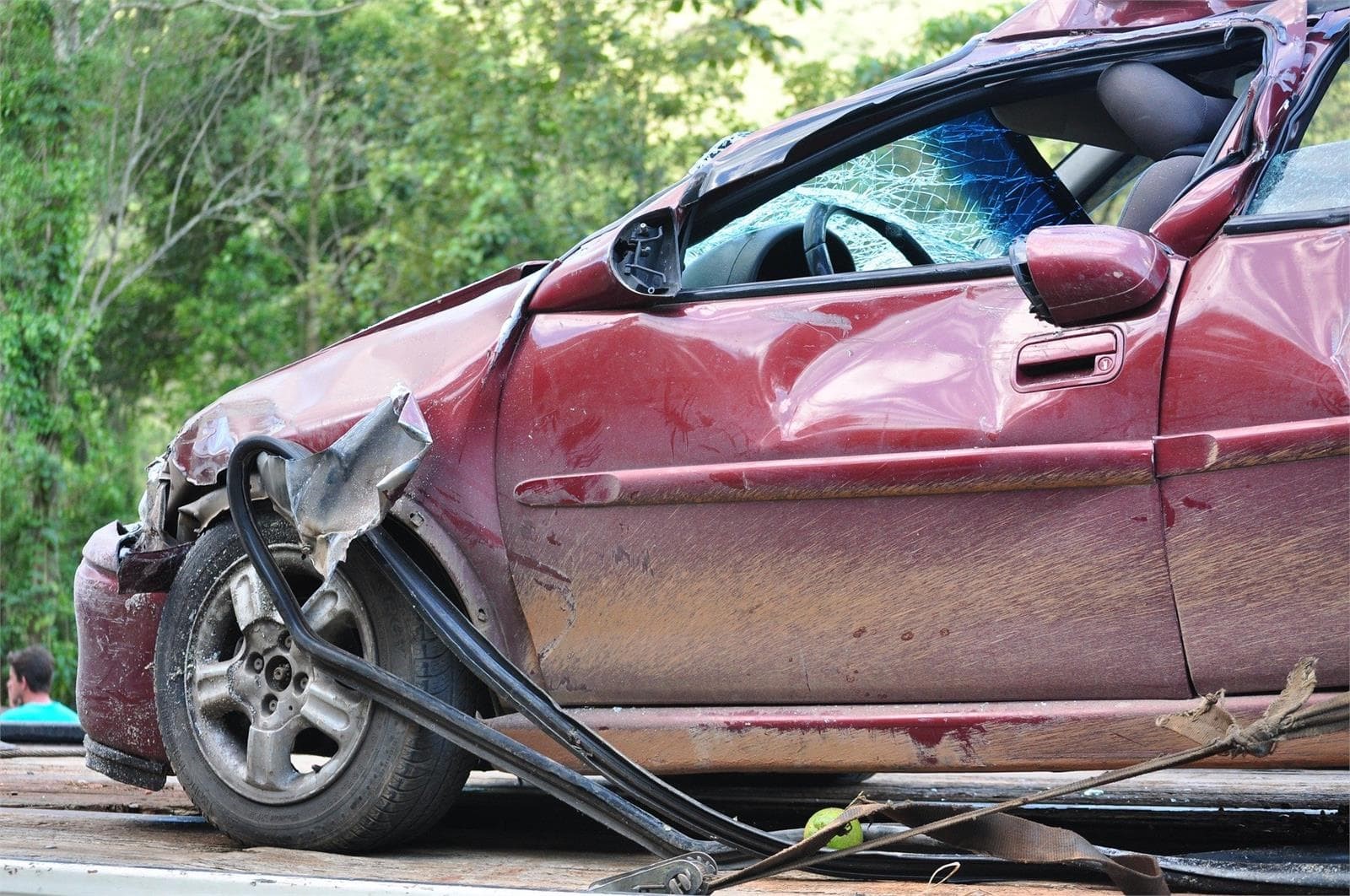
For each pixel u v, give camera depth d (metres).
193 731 4.18
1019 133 4.25
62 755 7.41
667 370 3.76
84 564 4.84
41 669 9.52
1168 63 3.87
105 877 3.12
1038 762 3.34
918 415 3.46
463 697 3.93
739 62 27.50
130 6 30.00
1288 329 3.15
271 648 4.09
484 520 3.91
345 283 32.12
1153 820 4.24
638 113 27.91
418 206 28.78
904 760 3.46
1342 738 3.04
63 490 26.14
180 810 5.07
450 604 3.83
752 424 3.63
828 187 4.16
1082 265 3.27
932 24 24.17
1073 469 3.27
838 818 3.04
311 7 33.44
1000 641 3.38
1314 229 3.23
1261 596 3.14
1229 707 3.17
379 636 3.93
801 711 3.58
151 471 4.46
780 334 3.69
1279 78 3.50
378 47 33.31
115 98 31.42
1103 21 4.01
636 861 3.83
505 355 3.95
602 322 3.88
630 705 3.82
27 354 26.03
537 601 3.87
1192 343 3.23
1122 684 3.29
